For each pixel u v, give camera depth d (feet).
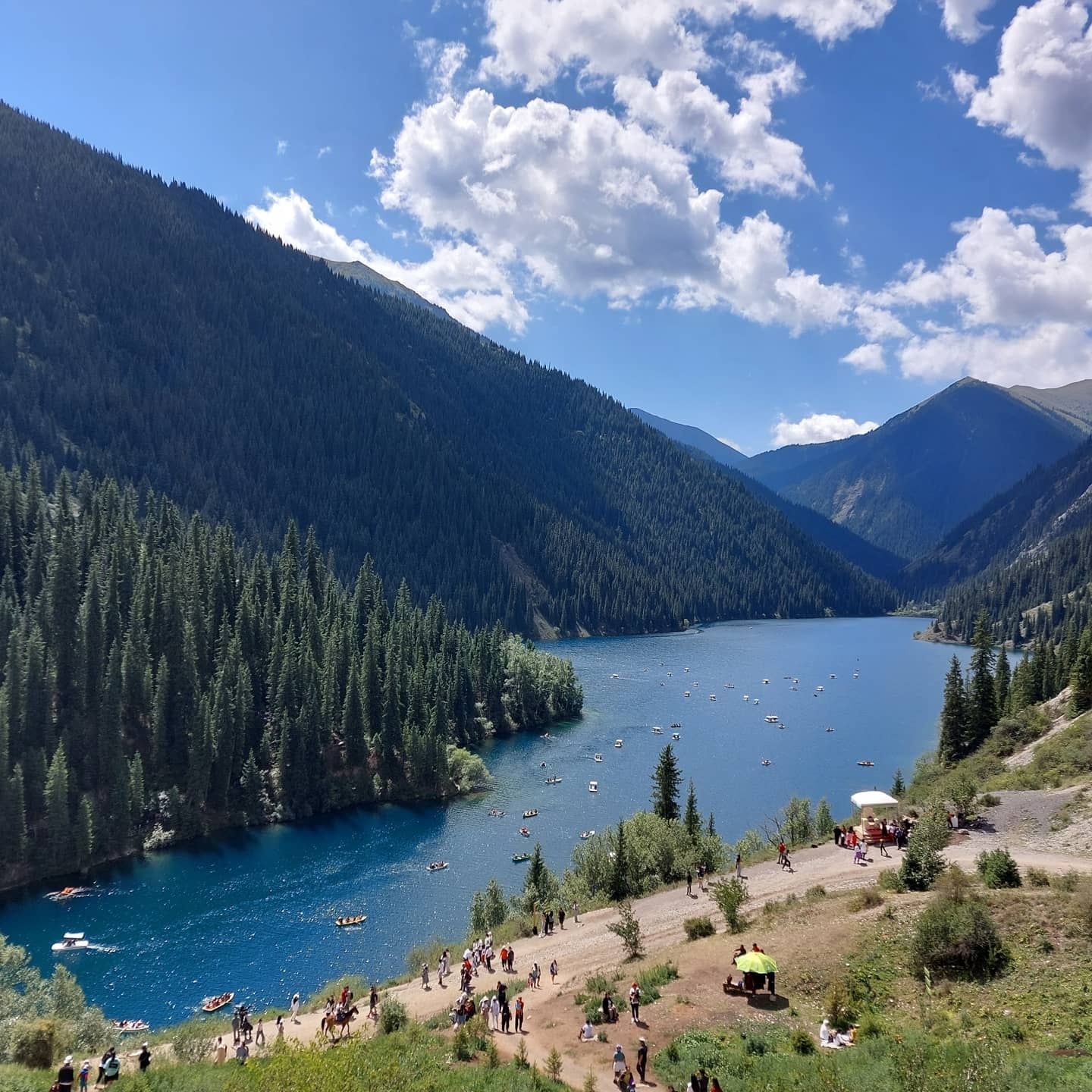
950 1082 68.74
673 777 271.90
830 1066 79.92
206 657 386.93
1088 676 266.77
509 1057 108.06
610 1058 101.81
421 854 309.22
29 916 249.96
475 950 182.50
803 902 149.07
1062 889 119.34
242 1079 102.06
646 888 212.84
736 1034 101.35
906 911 126.11
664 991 119.96
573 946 169.99
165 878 281.74
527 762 437.58
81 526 444.96
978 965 103.19
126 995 204.74
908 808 219.82
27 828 280.72
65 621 334.03
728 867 214.48
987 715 308.81
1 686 309.42
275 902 263.70
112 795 301.22
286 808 348.59
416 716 428.56
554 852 310.24
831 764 428.56
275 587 488.85
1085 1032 83.15
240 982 211.61
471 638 578.25
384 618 533.14
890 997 103.65
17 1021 134.10
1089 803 174.60
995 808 188.85
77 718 320.70
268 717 384.06
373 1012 154.51
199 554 448.24
